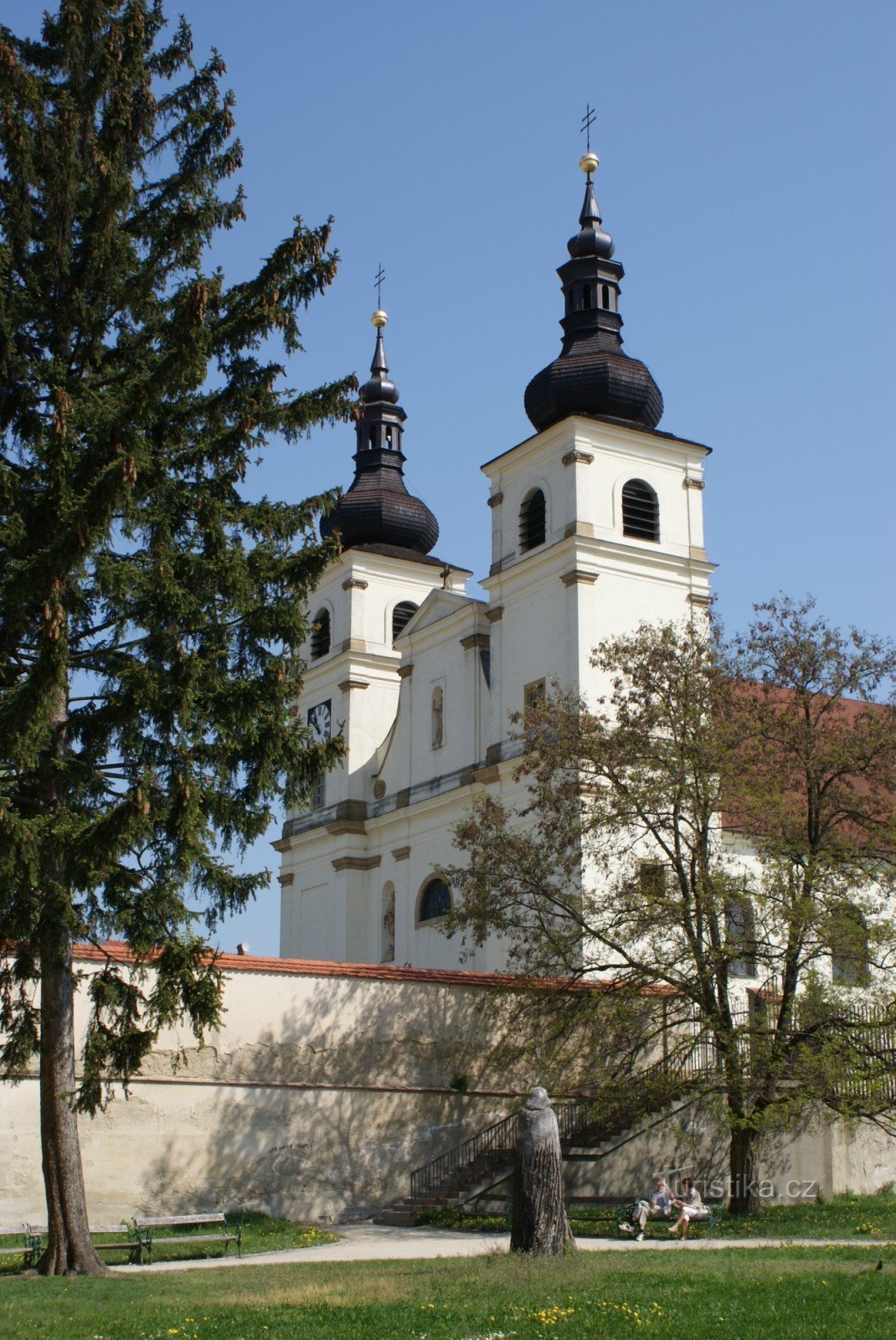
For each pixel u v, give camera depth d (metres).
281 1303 18.89
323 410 26.66
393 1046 35.34
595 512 53.03
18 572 21.91
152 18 27.61
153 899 23.56
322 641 67.88
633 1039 34.69
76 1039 31.45
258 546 25.30
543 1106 23.47
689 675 34.94
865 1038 32.69
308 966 34.75
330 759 24.81
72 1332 17.47
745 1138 32.94
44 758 23.92
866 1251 23.42
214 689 23.98
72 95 26.64
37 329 26.02
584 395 54.69
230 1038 33.31
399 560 66.94
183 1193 31.94
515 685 53.66
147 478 24.94
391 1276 21.39
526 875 36.12
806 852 33.38
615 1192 34.75
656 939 34.88
